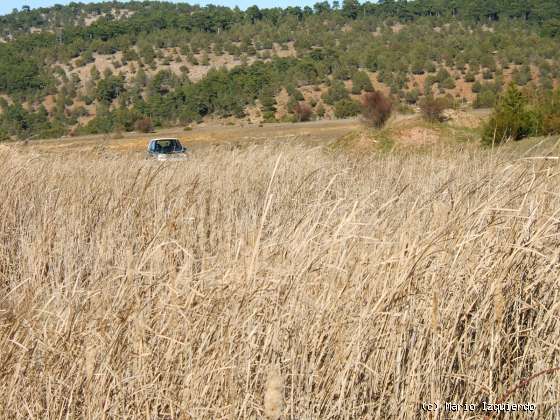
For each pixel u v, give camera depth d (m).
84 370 4.32
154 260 5.39
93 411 4.16
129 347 4.39
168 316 4.57
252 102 116.81
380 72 141.25
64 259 7.02
